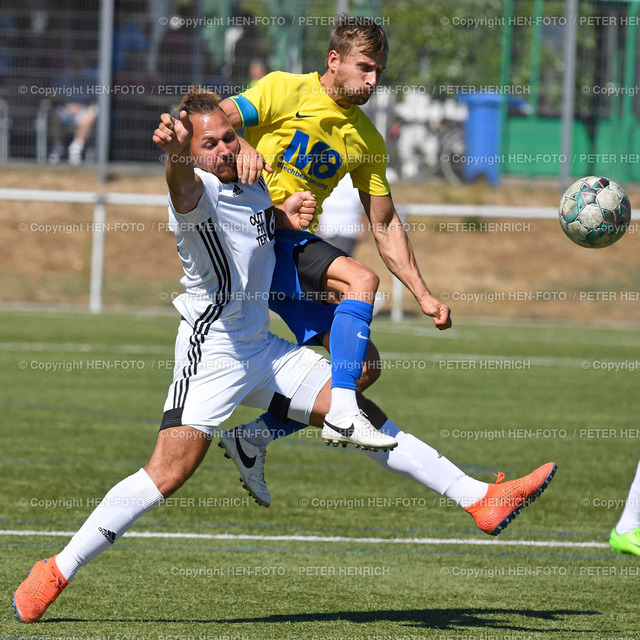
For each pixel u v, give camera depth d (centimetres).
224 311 1473
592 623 1531
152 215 7306
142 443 2914
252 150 1462
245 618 1511
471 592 1689
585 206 1705
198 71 7306
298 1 7181
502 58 7794
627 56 7881
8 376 4084
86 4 7350
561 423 3419
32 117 7431
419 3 7806
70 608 1544
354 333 1508
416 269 1752
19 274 6694
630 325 6694
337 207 5534
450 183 7881
